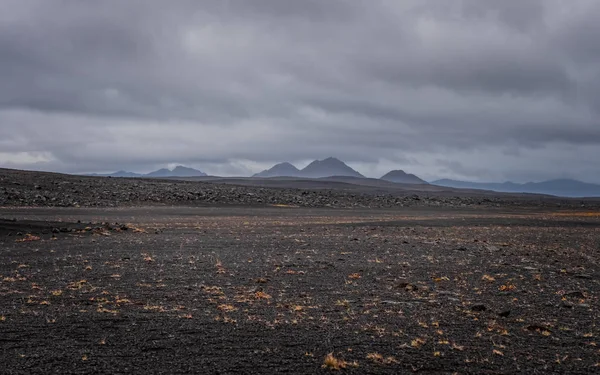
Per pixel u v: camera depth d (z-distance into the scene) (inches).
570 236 1395.2
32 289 557.3
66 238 1066.7
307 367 325.1
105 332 394.9
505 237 1317.7
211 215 2046.0
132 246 965.8
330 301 526.3
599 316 479.2
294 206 2847.0
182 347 362.0
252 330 408.2
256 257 852.0
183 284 605.9
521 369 330.6
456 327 429.7
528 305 524.4
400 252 950.4
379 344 377.1
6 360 327.6
